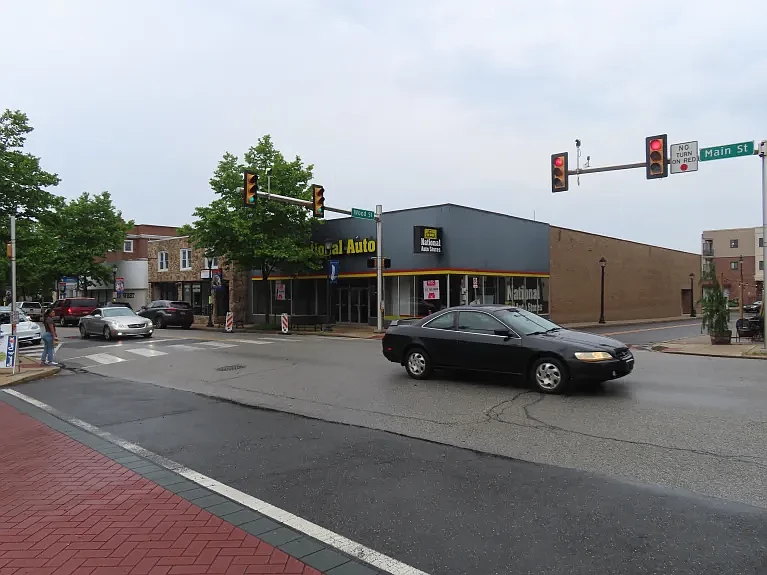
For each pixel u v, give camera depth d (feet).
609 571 11.60
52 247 135.23
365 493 16.51
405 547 12.92
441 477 17.83
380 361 46.83
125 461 20.33
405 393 32.09
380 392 32.68
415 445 21.68
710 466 18.28
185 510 15.39
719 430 22.74
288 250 90.17
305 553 12.65
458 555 12.47
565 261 106.42
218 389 35.78
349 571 11.79
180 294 130.93
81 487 17.46
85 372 45.96
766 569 11.57
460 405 28.53
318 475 18.29
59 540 13.50
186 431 24.93
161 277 134.21
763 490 16.10
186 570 11.88
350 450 21.17
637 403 28.07
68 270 138.92
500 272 89.92
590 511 14.78
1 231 70.69
